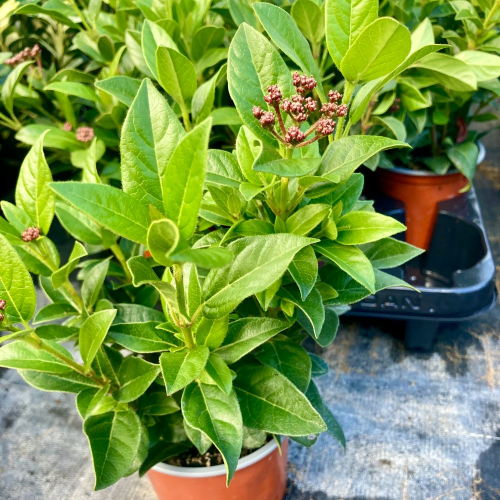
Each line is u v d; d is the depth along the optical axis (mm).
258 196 935
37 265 1200
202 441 1139
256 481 1362
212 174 923
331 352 2189
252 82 896
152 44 1283
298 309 1141
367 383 2049
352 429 1883
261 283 769
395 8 1940
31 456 1925
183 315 834
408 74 1927
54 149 1995
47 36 2521
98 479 957
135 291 1556
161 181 698
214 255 595
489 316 2287
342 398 1997
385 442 1834
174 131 739
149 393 1270
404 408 1945
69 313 1233
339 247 922
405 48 806
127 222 677
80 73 1874
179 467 1226
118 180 1987
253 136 950
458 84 1740
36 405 2111
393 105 2000
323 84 1860
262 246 802
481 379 2033
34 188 1025
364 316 2088
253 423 997
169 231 578
